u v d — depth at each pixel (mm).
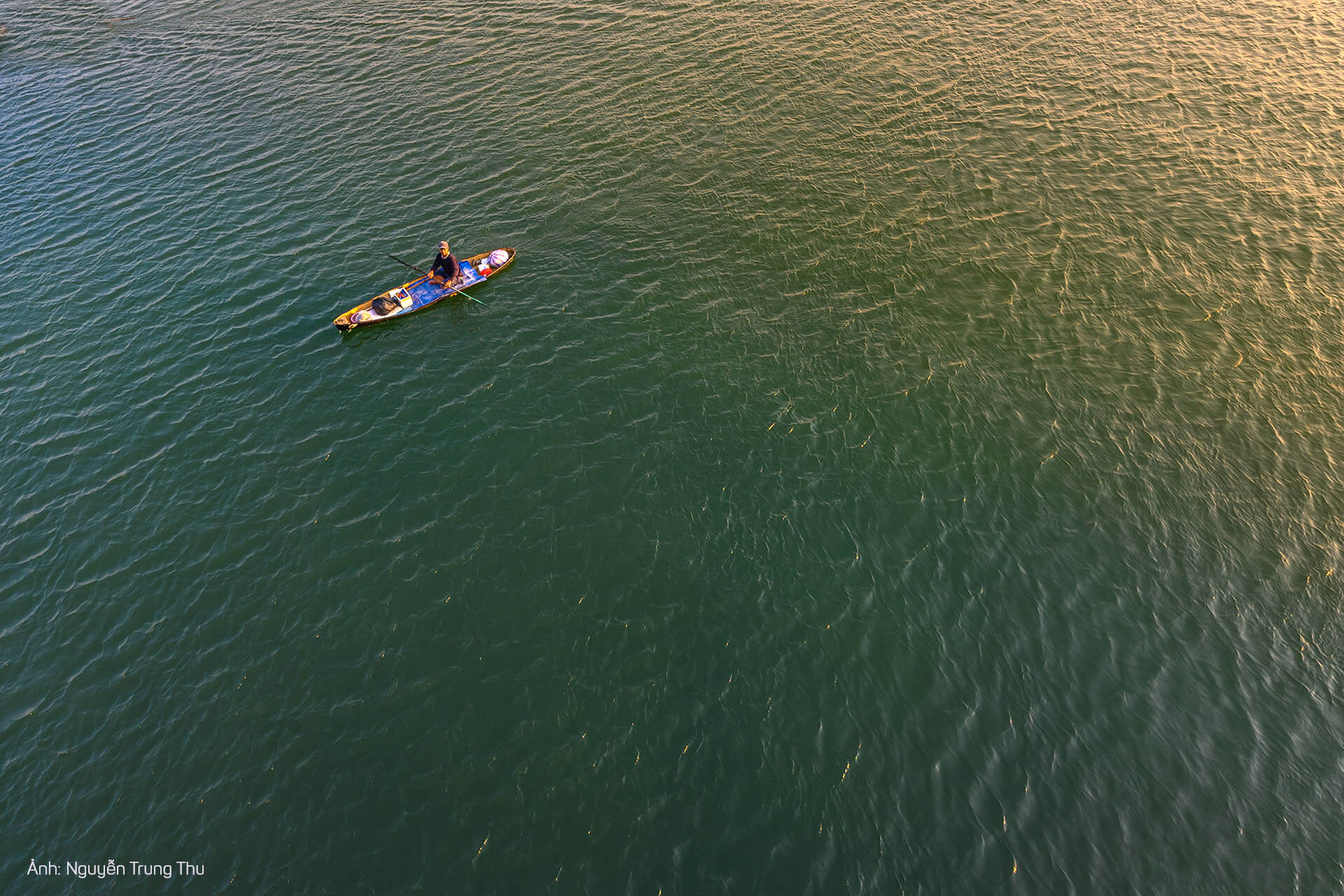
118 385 28266
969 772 18016
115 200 36875
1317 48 42688
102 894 16750
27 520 24188
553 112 40469
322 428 26484
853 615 20938
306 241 33812
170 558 23031
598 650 20391
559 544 22812
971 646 20266
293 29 49844
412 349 29094
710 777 18062
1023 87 40938
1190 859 16672
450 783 18109
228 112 42406
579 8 49188
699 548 22562
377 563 22594
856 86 41375
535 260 32438
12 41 51219
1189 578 21531
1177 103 39312
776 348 28344
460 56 45469
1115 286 30219
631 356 28328
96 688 20219
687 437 25531
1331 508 22891
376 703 19594
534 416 26469
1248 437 24859
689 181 35938
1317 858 16656
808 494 23797
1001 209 33844
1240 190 34125
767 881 16469
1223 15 46125
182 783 18391
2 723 19609
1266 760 18109
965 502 23484
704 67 43250
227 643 21000
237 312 30844
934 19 46562
